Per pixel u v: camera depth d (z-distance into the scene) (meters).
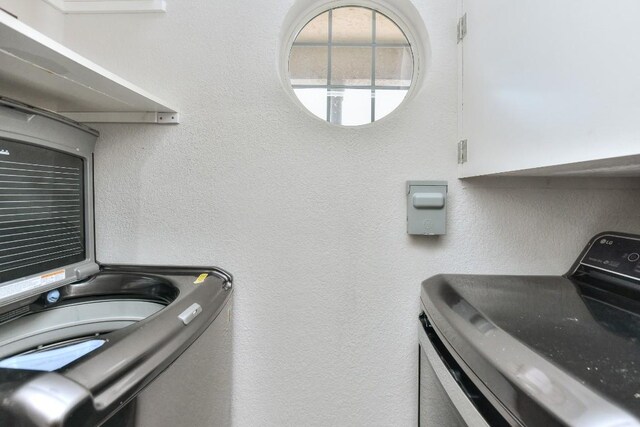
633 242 0.83
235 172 1.05
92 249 0.92
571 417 0.36
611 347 0.51
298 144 1.05
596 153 0.52
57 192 0.79
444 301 0.80
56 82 0.73
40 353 0.75
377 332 1.05
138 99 0.89
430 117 1.04
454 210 1.04
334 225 1.05
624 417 0.34
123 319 0.92
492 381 0.50
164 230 1.05
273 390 1.06
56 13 1.04
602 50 0.50
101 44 1.06
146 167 1.05
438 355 0.75
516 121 0.73
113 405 0.42
